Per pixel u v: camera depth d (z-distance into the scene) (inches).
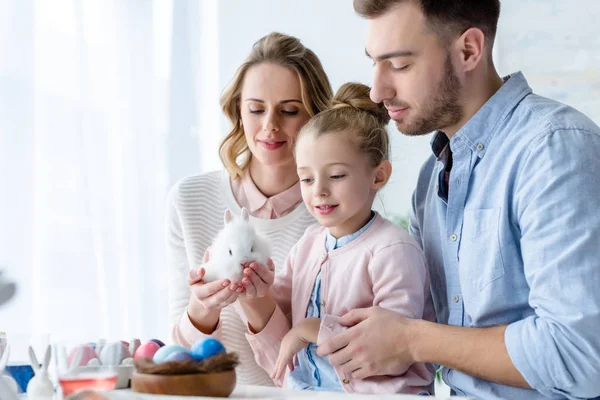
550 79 128.5
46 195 112.9
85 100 116.9
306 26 139.8
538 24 128.9
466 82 57.2
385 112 65.5
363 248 60.2
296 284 64.1
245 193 73.4
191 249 72.4
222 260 57.2
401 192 130.3
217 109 136.3
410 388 55.9
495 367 49.6
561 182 50.3
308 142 60.3
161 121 131.0
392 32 56.5
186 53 134.0
